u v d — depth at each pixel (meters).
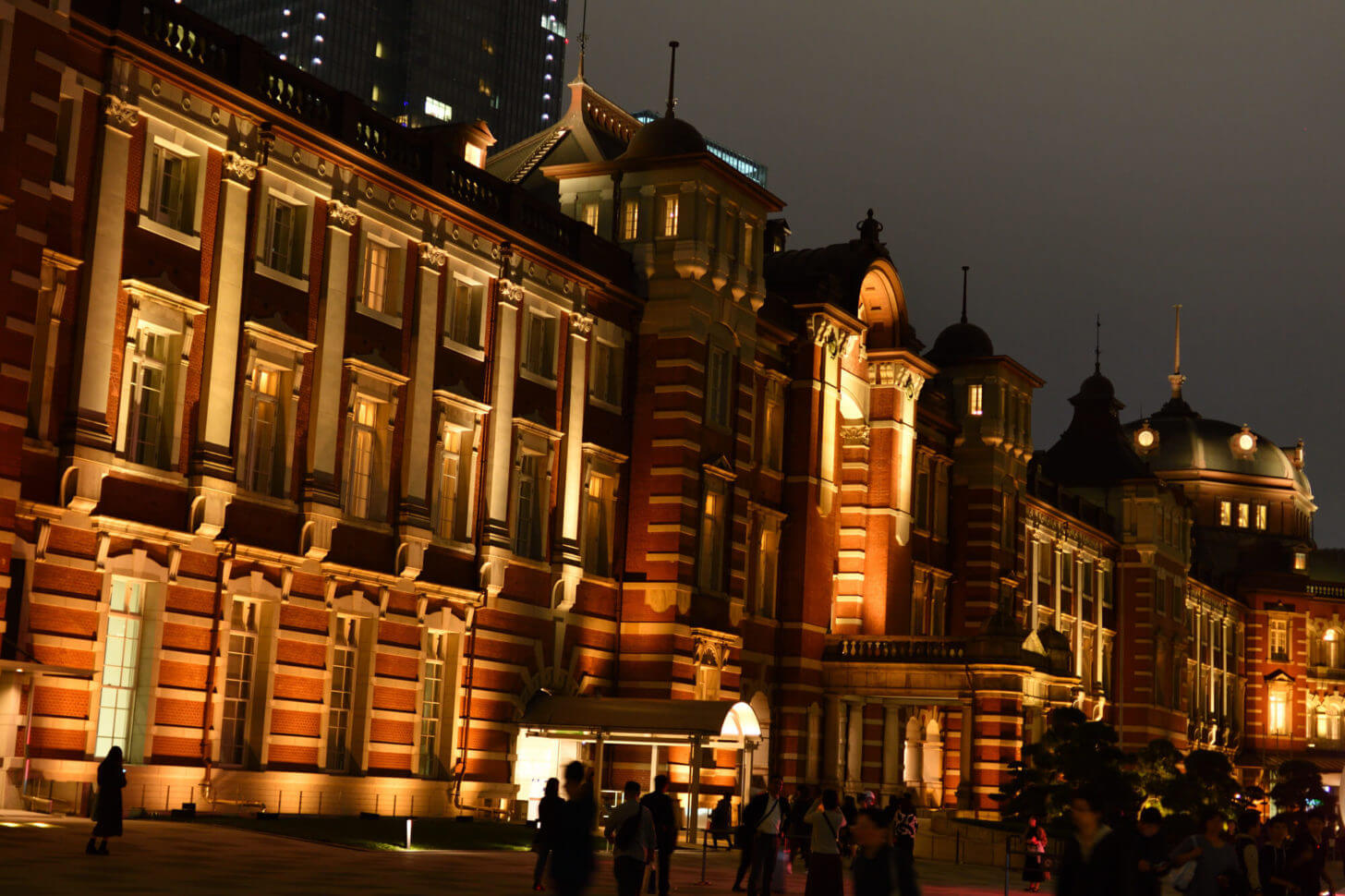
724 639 46.34
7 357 27.36
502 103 193.12
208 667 32.41
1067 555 76.88
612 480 45.03
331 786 35.28
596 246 44.88
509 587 41.16
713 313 46.66
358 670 36.84
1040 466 73.00
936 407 61.50
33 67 28.05
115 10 30.55
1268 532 105.94
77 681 29.48
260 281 33.78
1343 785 27.03
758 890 24.69
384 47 181.50
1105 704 80.88
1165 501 85.31
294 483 34.59
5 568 27.16
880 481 55.66
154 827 28.95
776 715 50.62
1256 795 71.56
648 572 44.88
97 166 30.09
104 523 29.92
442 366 39.16
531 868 28.25
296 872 23.78
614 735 40.31
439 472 39.22
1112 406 86.62
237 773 32.81
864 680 51.38
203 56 32.78
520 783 41.28
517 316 41.59
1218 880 17.23
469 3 188.88
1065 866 14.91
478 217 40.00
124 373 30.73
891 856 15.81
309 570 35.03
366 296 37.25
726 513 47.22
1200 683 93.31
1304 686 101.88
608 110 55.25
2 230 27.31
